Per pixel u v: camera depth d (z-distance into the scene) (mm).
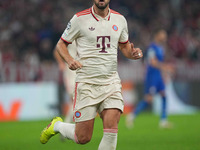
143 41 73500
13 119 49594
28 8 72125
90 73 18219
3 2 71500
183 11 85625
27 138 32906
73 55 27844
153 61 39312
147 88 40188
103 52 18188
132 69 57000
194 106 59781
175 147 26953
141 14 81688
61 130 19812
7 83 50781
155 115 54188
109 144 17766
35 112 50656
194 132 35812
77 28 18234
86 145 28188
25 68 52531
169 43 73875
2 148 27328
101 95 18125
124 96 55688
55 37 68250
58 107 51781
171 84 58250
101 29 18172
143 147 27109
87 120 18172
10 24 68562
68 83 30438
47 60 63906
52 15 72562
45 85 51531
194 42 75000
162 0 85375
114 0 81375
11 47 64125
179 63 61500
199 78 61156
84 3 78500
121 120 48594
